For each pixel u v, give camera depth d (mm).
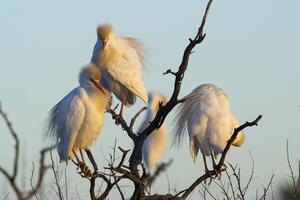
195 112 16438
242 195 12125
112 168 11516
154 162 16578
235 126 16516
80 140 14992
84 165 14016
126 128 14859
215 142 16188
